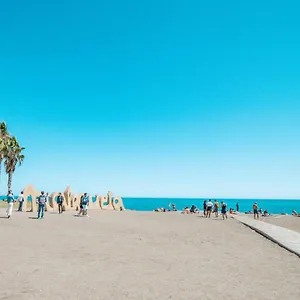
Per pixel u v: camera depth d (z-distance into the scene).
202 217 33.56
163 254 10.84
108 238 14.41
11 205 23.25
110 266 8.75
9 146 48.34
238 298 6.24
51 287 6.65
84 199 29.08
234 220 29.23
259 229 19.59
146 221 25.62
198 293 6.49
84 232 16.30
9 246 11.26
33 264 8.62
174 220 27.70
